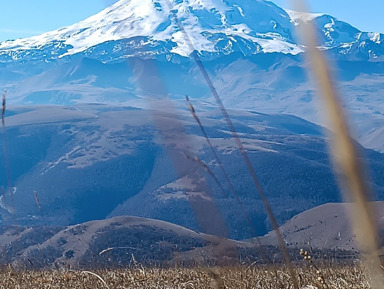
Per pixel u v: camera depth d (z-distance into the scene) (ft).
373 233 4.34
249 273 21.12
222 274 10.18
